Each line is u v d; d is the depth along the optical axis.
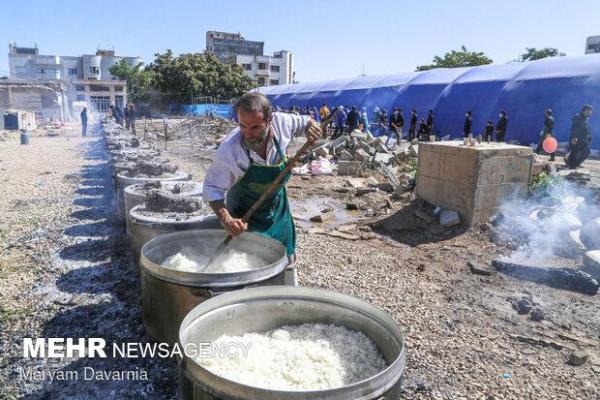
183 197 4.52
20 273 4.79
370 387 1.74
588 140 11.42
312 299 2.65
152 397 2.88
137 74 66.06
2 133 23.05
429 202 6.88
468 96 22.81
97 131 27.94
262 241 3.33
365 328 2.52
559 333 3.77
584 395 3.00
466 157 6.26
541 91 19.70
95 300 4.14
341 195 9.24
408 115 25.77
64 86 44.22
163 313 2.86
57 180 10.33
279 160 3.17
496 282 4.81
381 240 6.26
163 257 3.47
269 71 86.88
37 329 3.67
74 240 5.85
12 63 82.56
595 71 18.38
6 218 6.96
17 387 2.96
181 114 48.44
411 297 4.37
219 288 2.69
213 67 54.31
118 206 6.25
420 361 3.31
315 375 2.16
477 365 3.29
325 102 33.09
